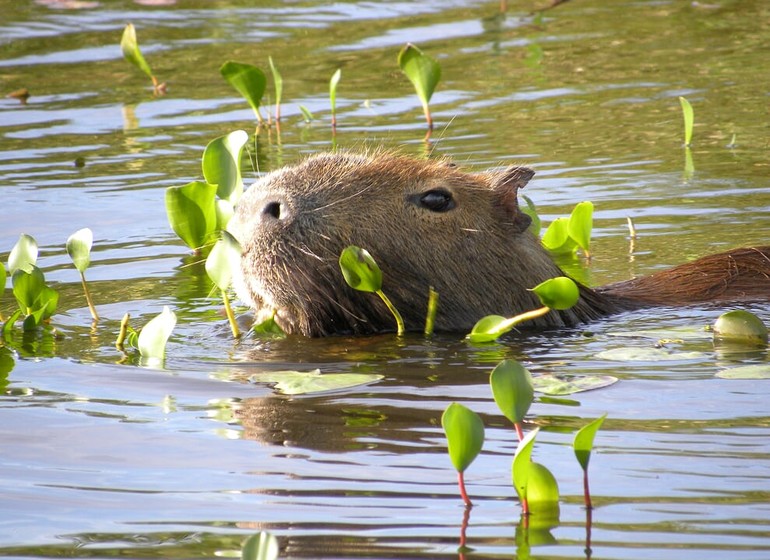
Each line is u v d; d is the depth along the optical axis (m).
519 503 5.80
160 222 12.98
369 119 17.11
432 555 5.23
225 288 9.30
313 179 9.55
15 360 8.69
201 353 8.92
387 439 6.77
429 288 9.63
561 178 14.30
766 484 5.91
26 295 9.52
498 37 22.59
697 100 17.83
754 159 14.93
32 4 25.56
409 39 22.39
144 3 25.73
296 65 20.64
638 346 8.91
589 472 6.14
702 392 7.51
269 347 9.12
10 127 17.16
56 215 13.13
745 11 24.39
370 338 9.47
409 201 9.66
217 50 21.69
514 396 6.45
